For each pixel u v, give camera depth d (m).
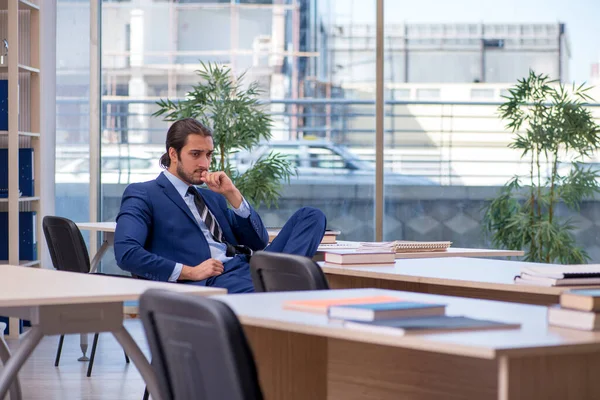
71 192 7.86
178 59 8.18
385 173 8.26
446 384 2.65
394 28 8.23
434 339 1.71
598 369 1.78
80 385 4.96
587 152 8.02
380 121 8.18
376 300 2.23
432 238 8.27
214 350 1.67
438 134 8.23
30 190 6.61
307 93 8.21
